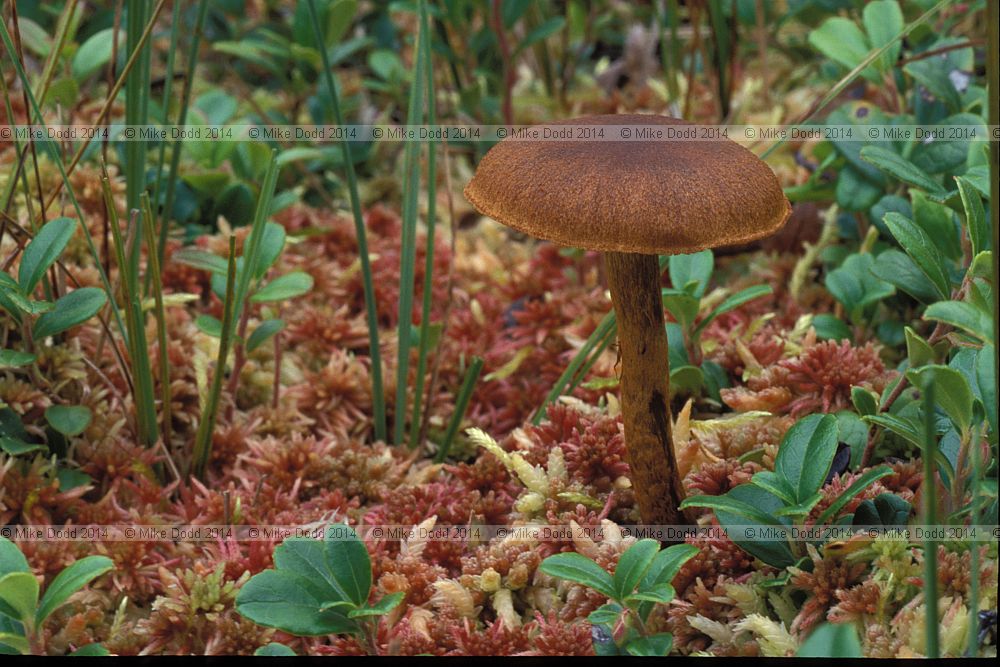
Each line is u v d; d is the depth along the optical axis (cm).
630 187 42
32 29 57
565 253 56
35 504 47
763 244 56
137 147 50
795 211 55
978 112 52
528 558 46
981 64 56
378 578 46
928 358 44
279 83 71
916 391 47
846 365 48
